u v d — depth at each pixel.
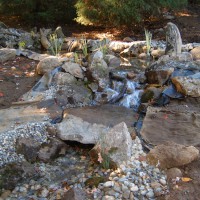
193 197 2.68
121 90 4.46
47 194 2.92
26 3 7.91
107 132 3.31
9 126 3.67
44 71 4.90
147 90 4.29
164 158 3.01
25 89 4.54
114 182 2.88
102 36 7.48
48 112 3.96
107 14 7.39
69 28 8.27
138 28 7.84
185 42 6.81
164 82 4.52
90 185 2.91
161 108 3.93
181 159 2.96
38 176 3.15
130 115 3.93
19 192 2.97
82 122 3.68
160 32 7.44
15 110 4.02
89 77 4.64
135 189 2.78
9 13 8.34
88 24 8.06
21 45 6.39
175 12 8.97
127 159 3.08
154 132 3.51
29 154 3.34
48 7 8.28
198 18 8.55
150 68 4.84
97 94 4.39
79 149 3.56
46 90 4.45
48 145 3.44
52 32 7.17
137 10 7.26
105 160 3.09
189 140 3.37
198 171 2.95
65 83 4.56
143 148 3.32
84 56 5.53
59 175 3.16
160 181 2.84
